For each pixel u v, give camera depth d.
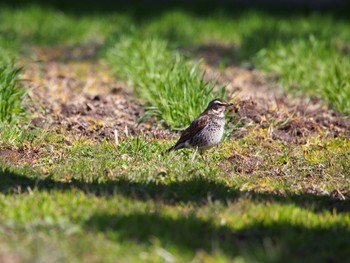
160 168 11.92
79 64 23.05
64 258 8.04
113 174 11.55
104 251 8.28
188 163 12.36
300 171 12.57
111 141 13.73
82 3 36.28
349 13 35.91
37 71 21.33
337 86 17.67
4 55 19.91
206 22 30.80
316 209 10.36
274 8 37.19
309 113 16.41
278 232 9.18
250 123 14.91
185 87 15.32
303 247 8.79
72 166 11.94
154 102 16.03
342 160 13.12
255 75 21.61
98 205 9.67
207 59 24.42
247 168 12.59
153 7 35.91
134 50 20.98
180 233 8.85
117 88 18.56
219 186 10.89
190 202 10.08
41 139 13.45
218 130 12.79
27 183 10.81
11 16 30.16
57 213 9.35
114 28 28.94
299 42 22.45
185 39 27.45
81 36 28.41
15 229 8.83
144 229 8.88
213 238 8.86
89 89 18.80
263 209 9.86
